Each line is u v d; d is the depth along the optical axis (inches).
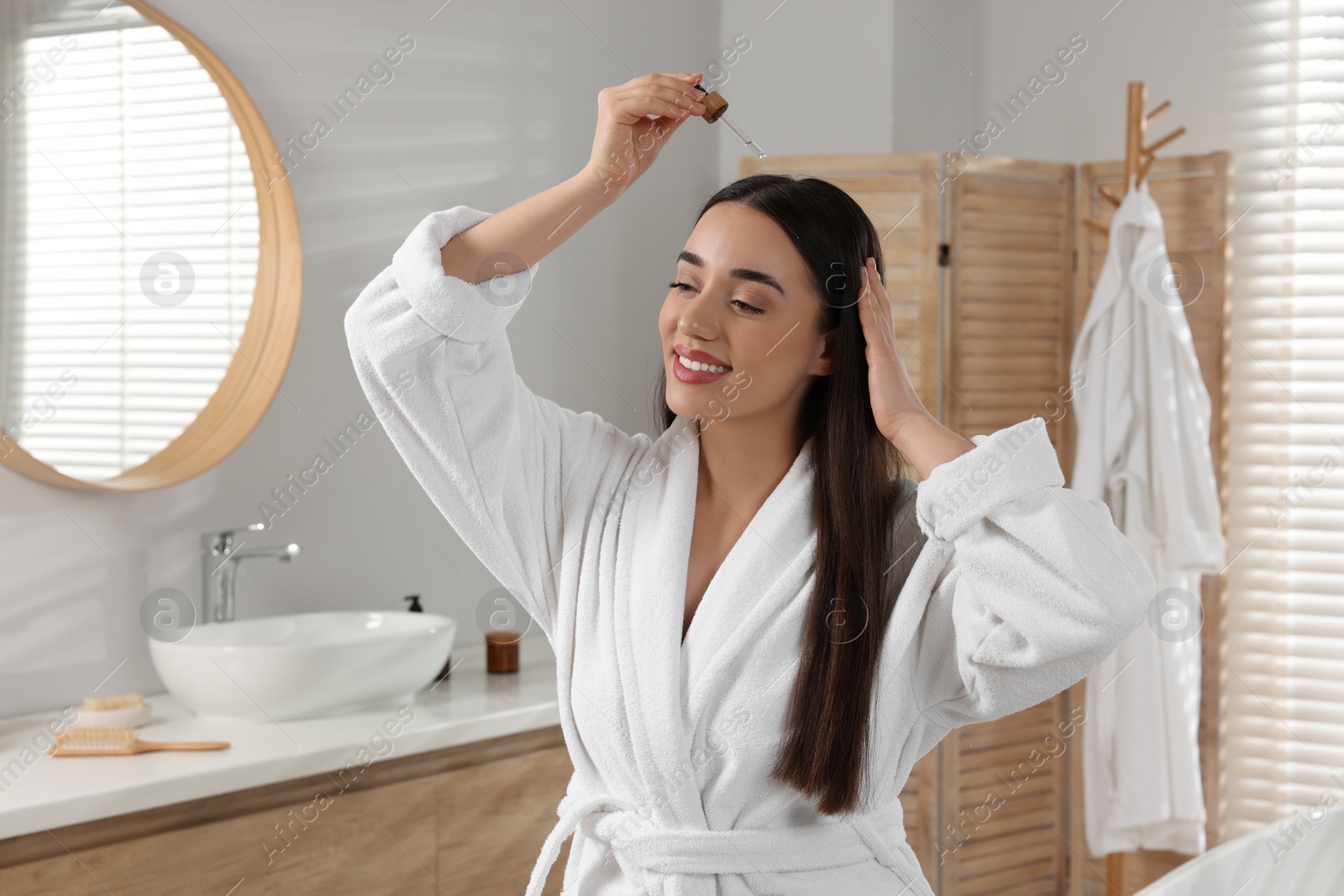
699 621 34.9
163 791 53.8
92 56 65.9
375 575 81.8
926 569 34.1
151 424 69.2
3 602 63.6
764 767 33.7
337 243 79.4
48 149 64.1
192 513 71.8
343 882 60.9
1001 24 105.0
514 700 70.4
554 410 38.8
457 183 86.3
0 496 63.3
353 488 80.6
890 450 37.9
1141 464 86.7
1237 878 65.6
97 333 66.5
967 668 33.4
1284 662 91.4
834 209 35.8
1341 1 89.7
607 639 35.1
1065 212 97.5
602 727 34.7
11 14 62.2
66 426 65.3
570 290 93.6
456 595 87.0
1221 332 90.0
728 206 35.5
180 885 55.1
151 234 69.0
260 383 74.1
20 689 64.3
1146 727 86.1
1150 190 94.1
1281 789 91.3
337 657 62.5
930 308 91.7
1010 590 31.4
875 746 34.6
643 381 99.7
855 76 98.9
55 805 50.4
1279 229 91.8
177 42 69.9
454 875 66.1
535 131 91.6
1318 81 90.7
